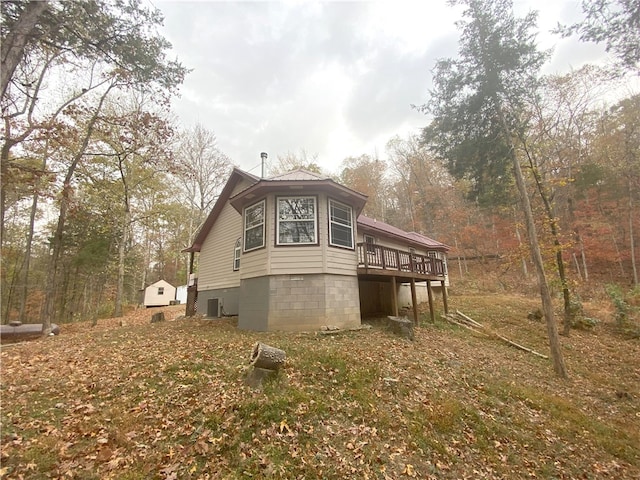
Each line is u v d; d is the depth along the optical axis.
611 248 22.22
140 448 3.45
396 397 5.25
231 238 14.55
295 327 9.24
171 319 16.09
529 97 10.10
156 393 4.68
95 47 8.73
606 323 14.04
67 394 4.59
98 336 8.96
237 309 13.38
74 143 13.98
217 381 5.10
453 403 5.31
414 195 37.88
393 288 11.26
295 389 4.93
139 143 14.51
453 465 3.90
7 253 22.94
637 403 7.04
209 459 3.39
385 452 3.90
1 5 5.53
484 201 12.22
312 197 10.11
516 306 17.03
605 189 22.67
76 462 3.16
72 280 24.67
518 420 5.29
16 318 24.25
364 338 8.61
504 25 9.52
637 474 4.38
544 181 13.16
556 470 4.16
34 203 19.25
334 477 3.36
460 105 10.39
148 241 30.30
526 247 14.14
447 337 10.76
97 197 18.56
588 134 19.23
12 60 4.98
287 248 9.68
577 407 6.48
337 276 10.02
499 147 10.34
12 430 3.62
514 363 8.90
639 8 6.38
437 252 23.36
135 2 8.30
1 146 10.63
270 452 3.58
